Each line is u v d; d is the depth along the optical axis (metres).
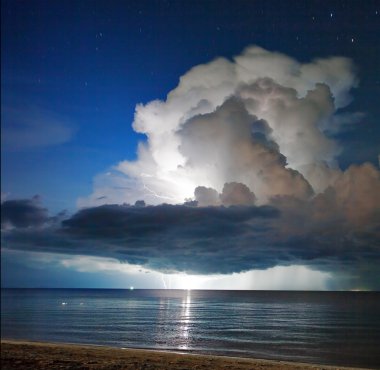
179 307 105.00
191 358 21.53
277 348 32.47
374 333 44.97
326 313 80.94
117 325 53.12
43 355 20.02
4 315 71.75
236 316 72.75
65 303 124.06
